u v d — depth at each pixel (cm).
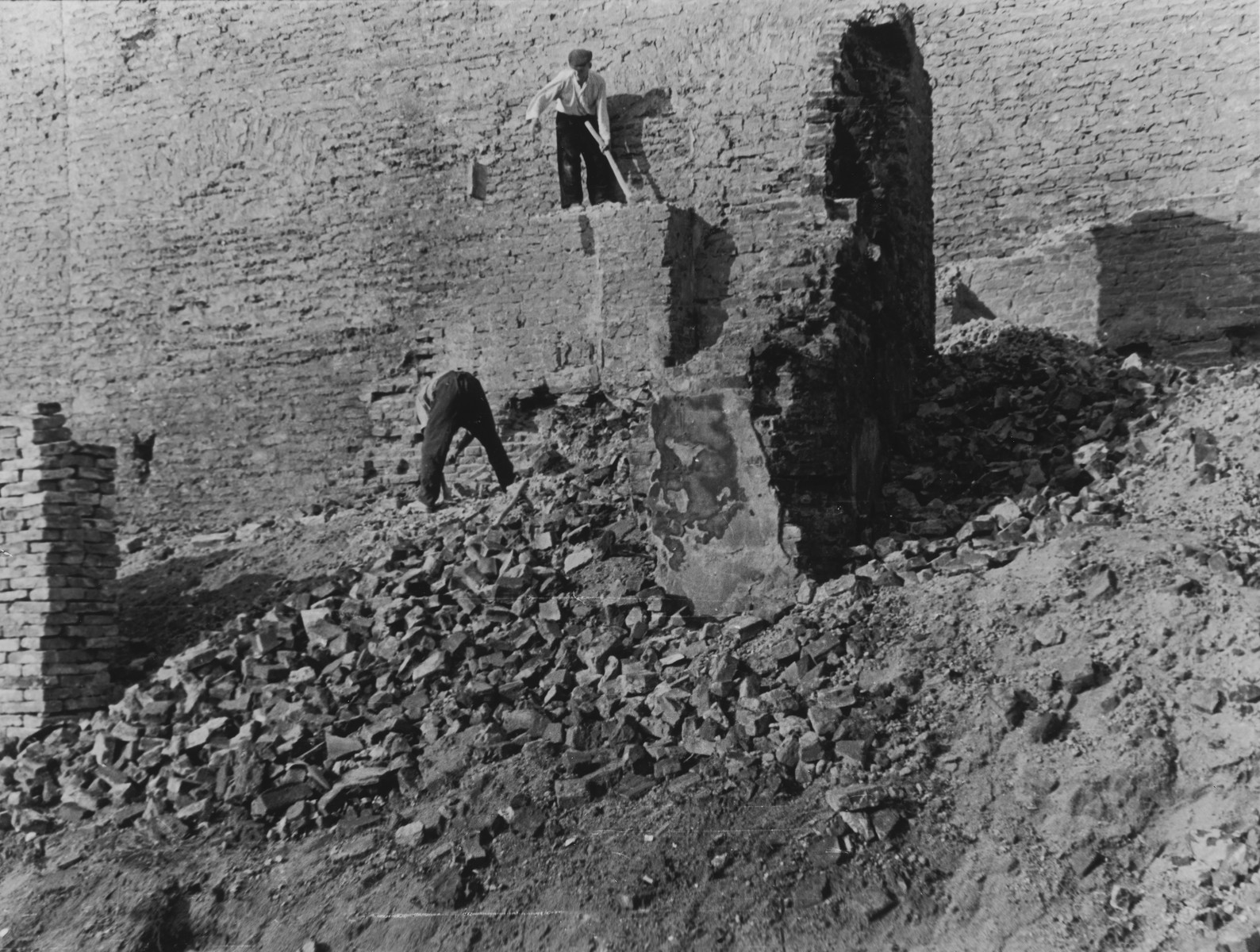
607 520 763
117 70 1331
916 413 895
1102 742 498
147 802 643
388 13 1241
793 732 545
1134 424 770
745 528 652
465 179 1198
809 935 458
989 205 1386
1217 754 475
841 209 822
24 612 762
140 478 1285
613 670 619
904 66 927
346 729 638
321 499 1216
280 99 1271
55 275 1342
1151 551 593
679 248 1085
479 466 1139
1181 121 1330
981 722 527
